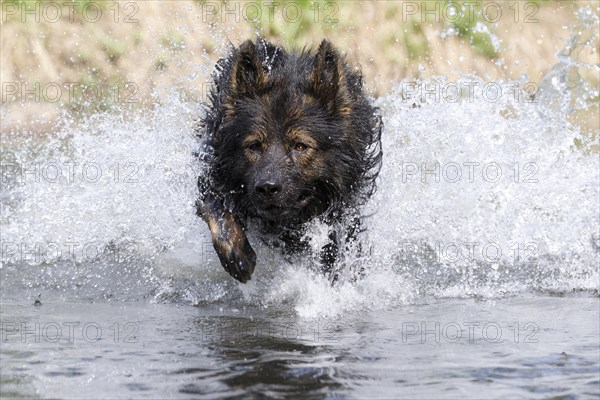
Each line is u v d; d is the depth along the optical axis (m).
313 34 27.25
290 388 8.27
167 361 9.23
